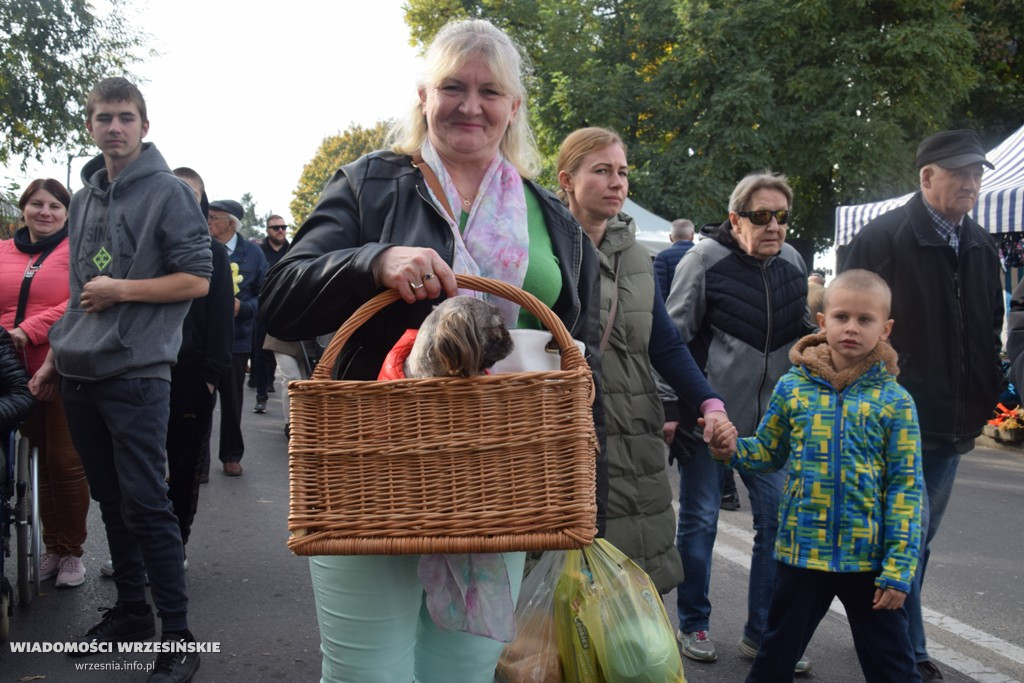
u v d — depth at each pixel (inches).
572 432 69.2
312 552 68.3
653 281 133.0
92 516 227.8
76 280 138.6
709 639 157.8
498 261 83.0
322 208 82.7
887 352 114.8
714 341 153.7
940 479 143.5
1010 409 403.2
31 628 152.7
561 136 833.5
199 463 176.6
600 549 97.7
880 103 786.8
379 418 68.7
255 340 418.0
